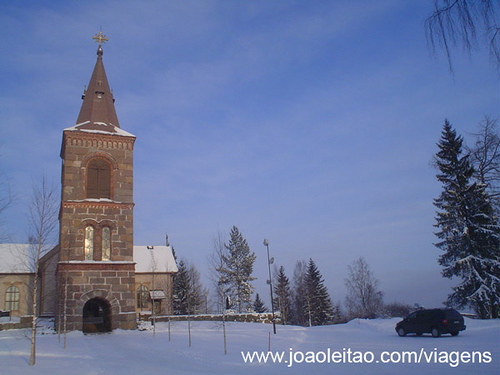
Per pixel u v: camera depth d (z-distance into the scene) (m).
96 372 18.50
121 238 43.03
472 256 40.25
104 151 44.56
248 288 77.62
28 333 37.78
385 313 80.44
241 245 79.88
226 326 44.50
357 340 30.84
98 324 44.50
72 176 42.97
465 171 42.31
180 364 20.92
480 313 41.69
